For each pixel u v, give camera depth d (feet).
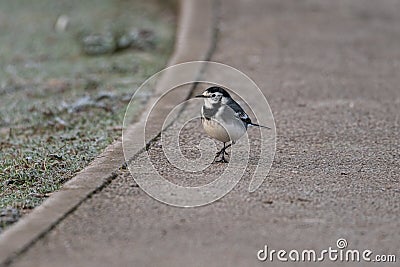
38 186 34.30
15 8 85.87
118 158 35.32
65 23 76.18
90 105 49.37
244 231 27.66
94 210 29.43
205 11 73.15
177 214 29.12
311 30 67.46
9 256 25.62
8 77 58.80
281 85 50.57
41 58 65.26
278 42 62.75
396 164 35.73
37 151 40.04
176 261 25.31
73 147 40.11
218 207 29.86
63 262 25.27
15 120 47.24
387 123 42.86
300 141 39.24
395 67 56.44
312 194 31.42
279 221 28.58
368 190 32.04
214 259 25.48
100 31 73.77
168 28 76.33
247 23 69.31
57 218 28.63
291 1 79.97
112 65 61.72
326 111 45.03
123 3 88.74
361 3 80.07
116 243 26.66
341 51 60.64
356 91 49.75
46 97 52.70
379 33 67.26
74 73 59.72
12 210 30.63
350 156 36.86
